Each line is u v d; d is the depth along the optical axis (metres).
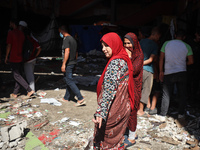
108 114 2.11
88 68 9.27
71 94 5.40
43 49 15.27
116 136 2.20
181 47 3.76
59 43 15.77
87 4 17.08
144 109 4.55
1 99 4.95
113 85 1.99
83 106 4.67
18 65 4.86
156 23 14.87
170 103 4.96
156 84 4.29
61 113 4.24
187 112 4.38
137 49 2.83
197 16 8.90
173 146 3.15
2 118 3.86
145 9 15.78
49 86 6.23
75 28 14.13
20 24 4.89
